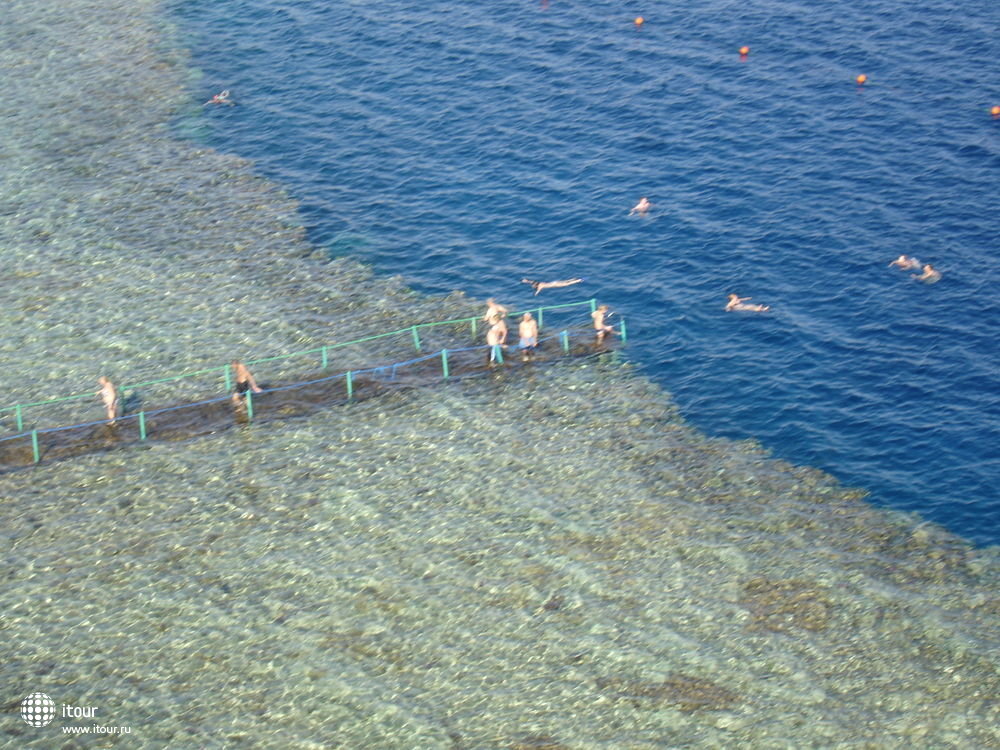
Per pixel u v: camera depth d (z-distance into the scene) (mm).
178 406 45344
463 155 63469
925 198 58438
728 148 63125
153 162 62625
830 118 65250
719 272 54188
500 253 56062
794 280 53500
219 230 57188
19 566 37562
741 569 38125
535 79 69938
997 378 47156
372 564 37844
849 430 45000
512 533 39312
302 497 40719
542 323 51438
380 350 49188
